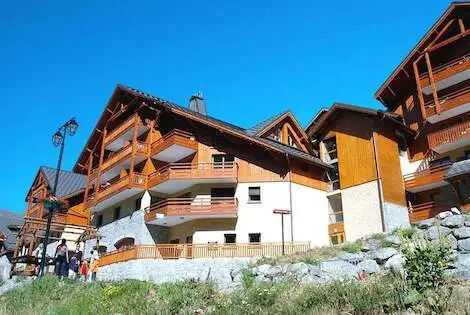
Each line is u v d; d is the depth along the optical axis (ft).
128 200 129.59
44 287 79.71
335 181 123.24
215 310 53.06
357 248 83.51
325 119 125.49
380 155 113.60
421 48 119.75
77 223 157.17
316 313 43.78
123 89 135.44
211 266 98.63
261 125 138.21
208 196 118.11
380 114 114.32
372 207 110.52
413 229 84.17
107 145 143.54
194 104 154.61
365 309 42.09
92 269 108.47
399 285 45.55
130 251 102.37
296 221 113.60
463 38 116.26
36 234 123.85
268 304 52.60
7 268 105.29
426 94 121.08
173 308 58.29
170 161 130.21
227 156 122.31
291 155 114.73
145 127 131.23
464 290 44.11
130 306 62.34
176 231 120.67
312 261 79.82
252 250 100.32
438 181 108.47
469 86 113.70
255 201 115.55
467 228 76.74
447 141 108.58
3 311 69.10
